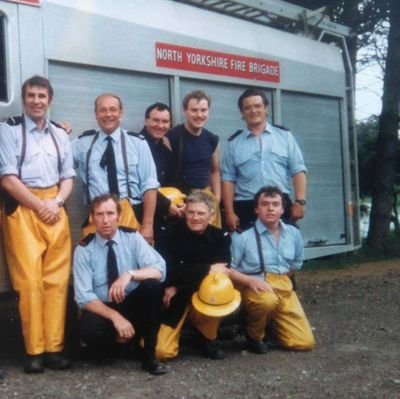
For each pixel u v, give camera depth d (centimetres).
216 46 856
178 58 804
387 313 862
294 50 993
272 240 680
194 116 716
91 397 548
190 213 645
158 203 680
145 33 766
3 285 614
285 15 992
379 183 1435
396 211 1595
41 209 599
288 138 750
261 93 744
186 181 722
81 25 700
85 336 606
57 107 680
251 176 741
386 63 1445
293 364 635
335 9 1501
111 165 650
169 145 718
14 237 598
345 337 736
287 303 681
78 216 680
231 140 753
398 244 1467
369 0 1513
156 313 611
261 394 555
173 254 648
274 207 671
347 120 1097
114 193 648
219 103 864
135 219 656
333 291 1012
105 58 722
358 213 1123
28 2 652
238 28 903
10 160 599
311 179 1024
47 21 668
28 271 593
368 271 1208
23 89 610
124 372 608
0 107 630
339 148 1080
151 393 557
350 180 1098
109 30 727
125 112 748
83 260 612
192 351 676
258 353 669
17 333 754
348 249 1090
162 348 632
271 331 696
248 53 905
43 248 602
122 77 745
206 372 611
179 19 815
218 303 632
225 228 754
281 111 964
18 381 584
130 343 651
